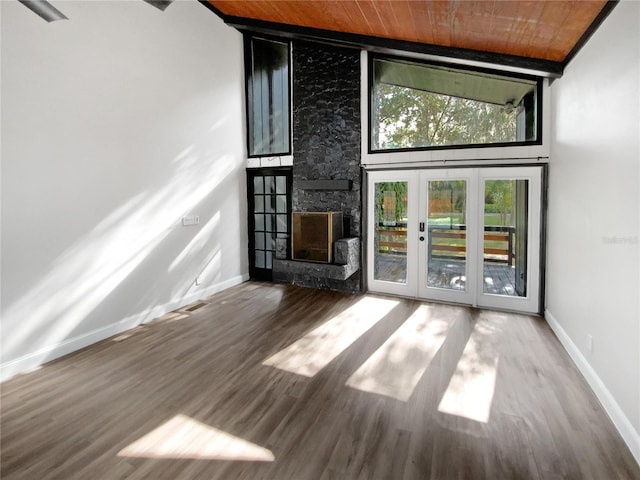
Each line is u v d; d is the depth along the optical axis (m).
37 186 3.09
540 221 4.17
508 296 4.42
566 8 2.51
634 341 2.00
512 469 1.86
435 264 4.84
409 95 4.87
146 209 4.13
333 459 1.95
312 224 5.10
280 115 5.80
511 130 4.33
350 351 3.32
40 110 3.09
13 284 2.96
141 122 4.03
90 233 3.54
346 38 4.56
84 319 3.50
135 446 2.07
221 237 5.41
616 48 2.30
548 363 3.04
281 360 3.16
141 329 3.94
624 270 2.14
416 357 3.19
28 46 2.99
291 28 4.83
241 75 5.73
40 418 2.35
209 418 2.34
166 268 4.44
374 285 5.29
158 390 2.69
